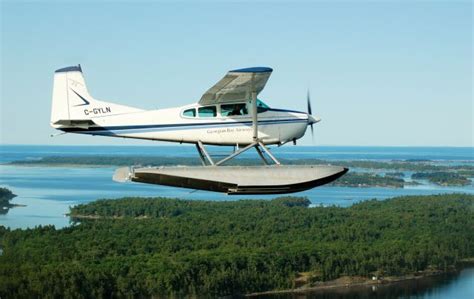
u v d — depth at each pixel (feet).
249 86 78.28
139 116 84.84
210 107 84.94
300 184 82.79
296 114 86.69
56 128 84.64
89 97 85.05
